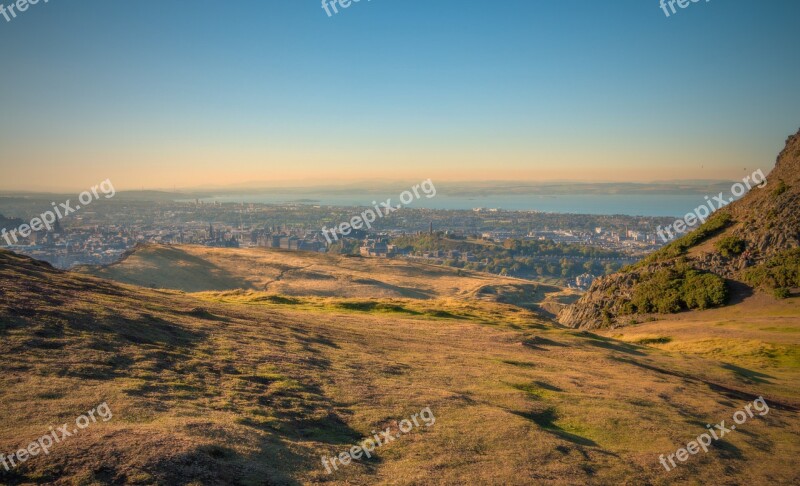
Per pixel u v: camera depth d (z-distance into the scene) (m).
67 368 18.58
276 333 32.00
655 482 18.20
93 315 24.97
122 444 13.75
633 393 30.47
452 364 32.12
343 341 34.47
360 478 15.16
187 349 24.27
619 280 101.38
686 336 69.25
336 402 21.34
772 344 59.09
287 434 17.33
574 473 17.66
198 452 14.06
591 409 25.81
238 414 17.92
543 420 23.66
